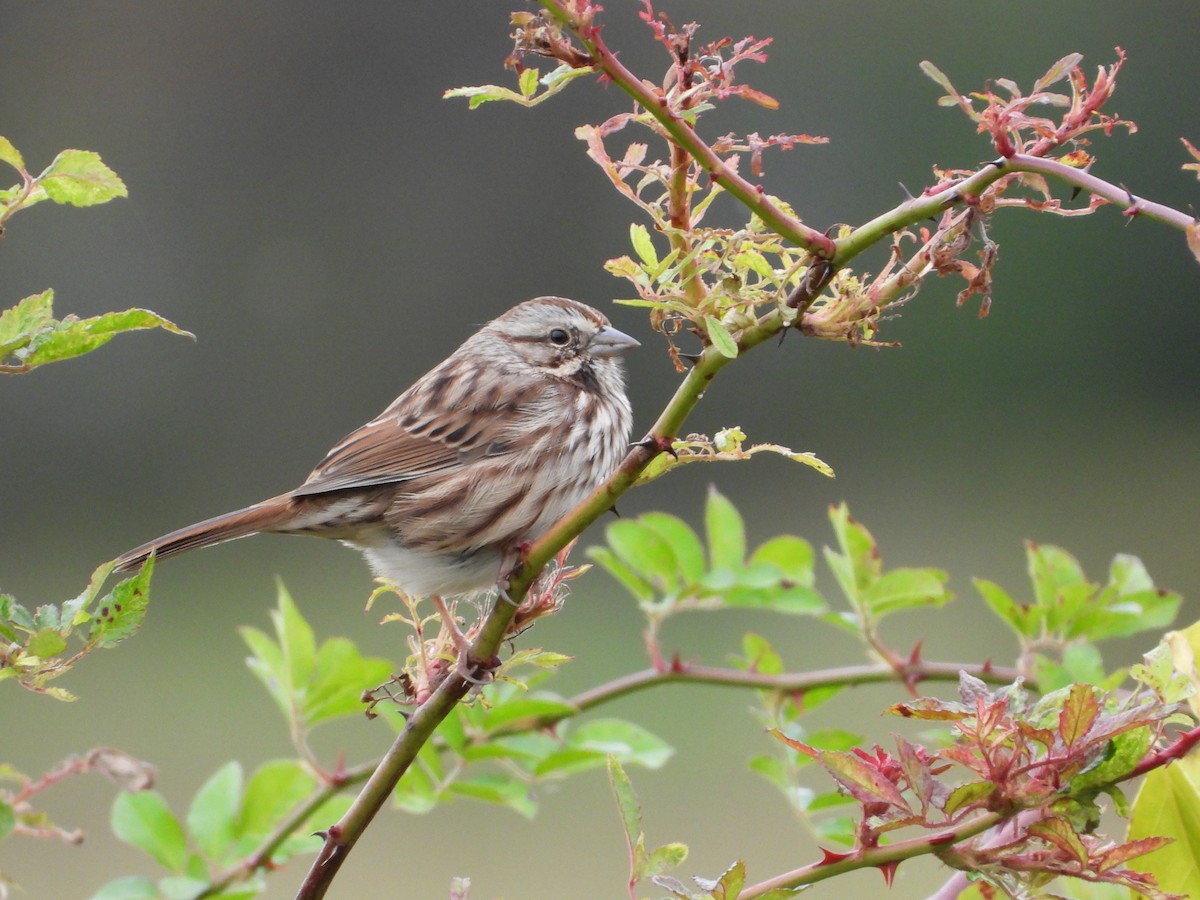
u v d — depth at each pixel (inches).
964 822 157.4
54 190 159.8
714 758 468.8
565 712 258.8
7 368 157.2
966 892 171.9
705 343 158.6
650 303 153.6
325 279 660.7
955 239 153.6
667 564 276.5
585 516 169.9
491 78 667.4
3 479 628.7
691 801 446.6
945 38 628.7
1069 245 649.0
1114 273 646.5
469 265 664.4
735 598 276.2
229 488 644.1
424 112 668.1
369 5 666.8
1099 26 628.4
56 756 479.8
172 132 659.4
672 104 149.3
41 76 652.7
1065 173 144.3
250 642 257.4
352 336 658.2
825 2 631.2
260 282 658.2
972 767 146.7
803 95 631.2
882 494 634.2
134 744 487.8
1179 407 647.1
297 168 666.2
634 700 501.7
